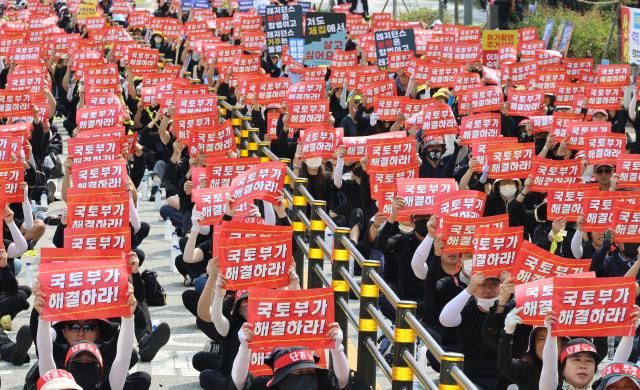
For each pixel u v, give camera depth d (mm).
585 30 46969
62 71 37938
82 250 12172
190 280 19453
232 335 13188
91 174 17625
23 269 19656
